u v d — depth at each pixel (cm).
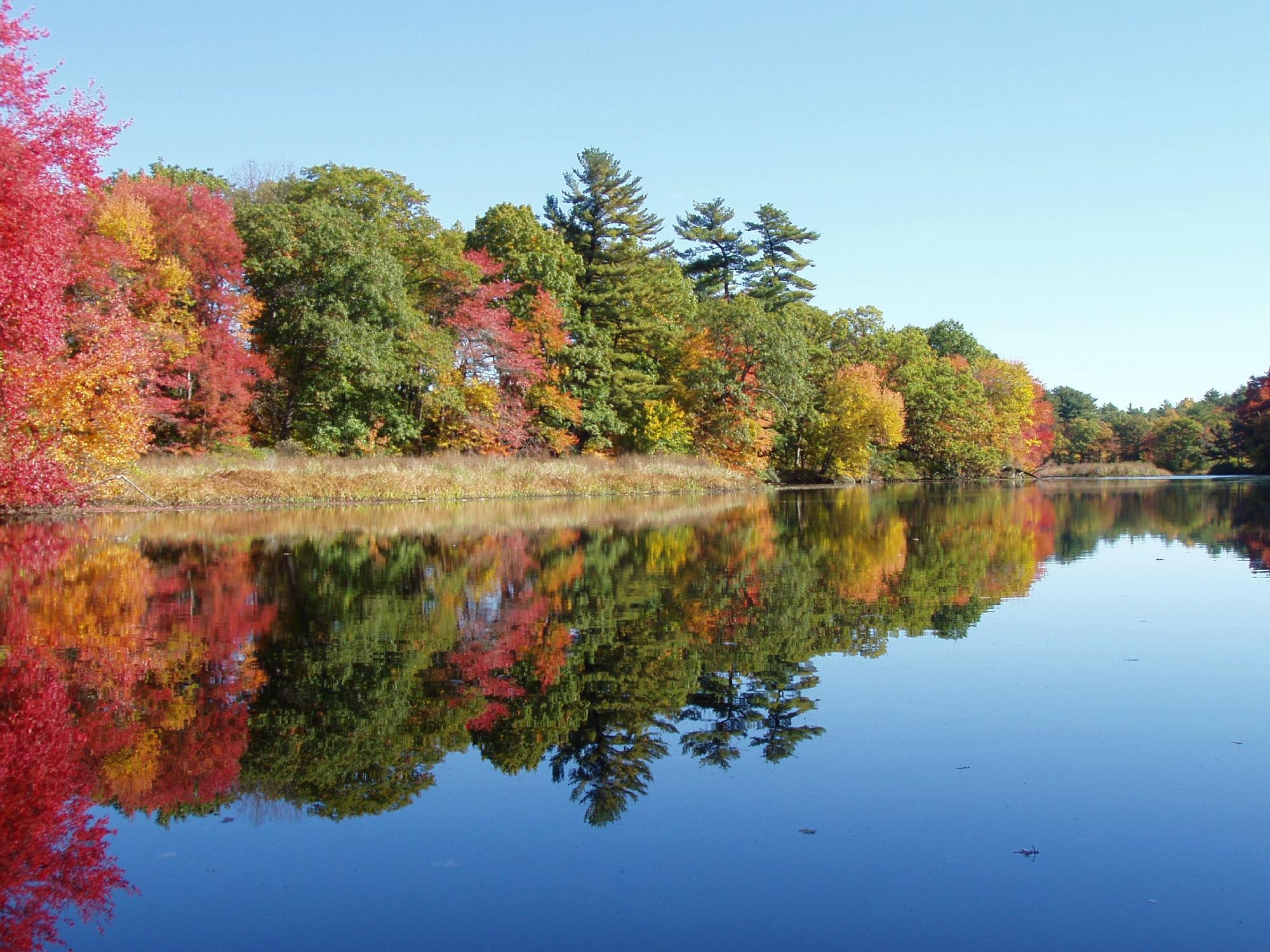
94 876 400
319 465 2875
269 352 3278
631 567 1363
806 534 1905
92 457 1684
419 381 3406
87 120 1295
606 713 629
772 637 866
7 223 1184
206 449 2956
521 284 3953
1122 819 450
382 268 3216
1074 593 1121
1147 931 350
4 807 469
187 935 351
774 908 370
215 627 902
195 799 482
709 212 5775
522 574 1276
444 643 837
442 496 3008
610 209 4466
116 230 2561
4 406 1392
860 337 5738
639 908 371
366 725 599
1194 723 596
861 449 5153
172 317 2814
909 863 407
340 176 3728
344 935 350
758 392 4569
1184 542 1756
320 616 962
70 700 645
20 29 1224
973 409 5988
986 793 484
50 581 1172
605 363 4181
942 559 1478
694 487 4009
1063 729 586
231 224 3066
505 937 349
